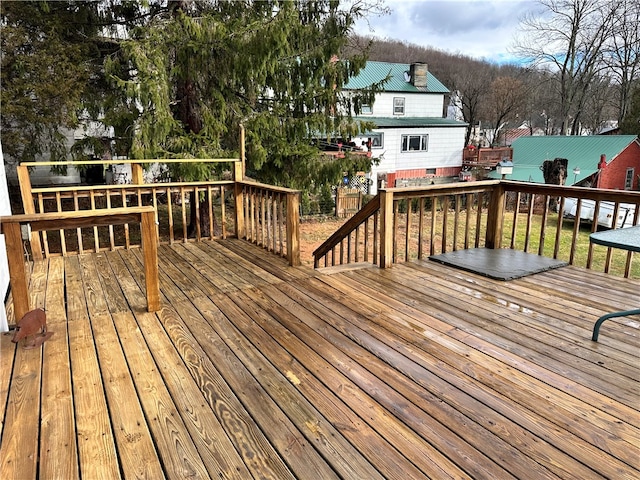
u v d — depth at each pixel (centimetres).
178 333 284
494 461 167
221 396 212
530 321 297
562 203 424
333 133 787
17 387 221
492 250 476
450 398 208
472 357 248
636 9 1839
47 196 482
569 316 305
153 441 180
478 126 2959
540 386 218
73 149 707
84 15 684
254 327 292
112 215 301
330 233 1093
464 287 367
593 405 202
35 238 459
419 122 2194
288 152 739
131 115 661
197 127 725
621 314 263
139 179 541
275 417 195
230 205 1147
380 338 273
